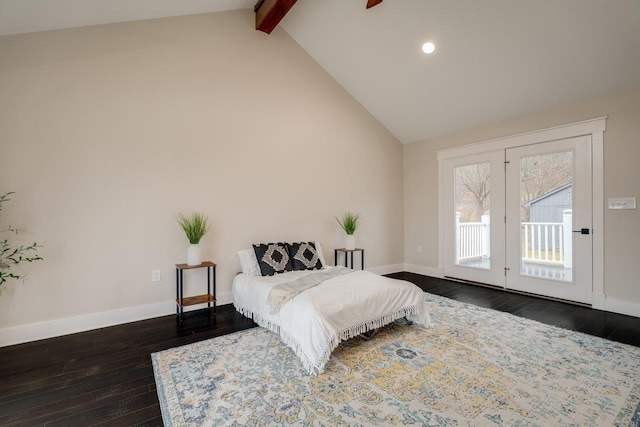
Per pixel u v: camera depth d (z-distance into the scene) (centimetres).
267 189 393
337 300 238
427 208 520
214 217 352
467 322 296
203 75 347
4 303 251
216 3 335
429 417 159
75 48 279
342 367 212
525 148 395
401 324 292
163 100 322
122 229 300
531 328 279
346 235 471
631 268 313
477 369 207
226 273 361
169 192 325
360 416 161
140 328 287
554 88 346
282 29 411
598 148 332
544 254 381
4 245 251
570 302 357
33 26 254
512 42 317
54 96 270
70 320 275
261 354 233
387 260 533
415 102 450
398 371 205
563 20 280
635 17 257
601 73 311
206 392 183
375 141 515
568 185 359
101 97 290
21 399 179
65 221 274
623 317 308
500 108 401
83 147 282
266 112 394
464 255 469
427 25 338
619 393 180
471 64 358
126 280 302
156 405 174
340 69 444
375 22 359
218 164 355
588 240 342
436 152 504
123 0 263
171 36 328
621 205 318
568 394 179
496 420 157
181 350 240
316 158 441
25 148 259
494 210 429
